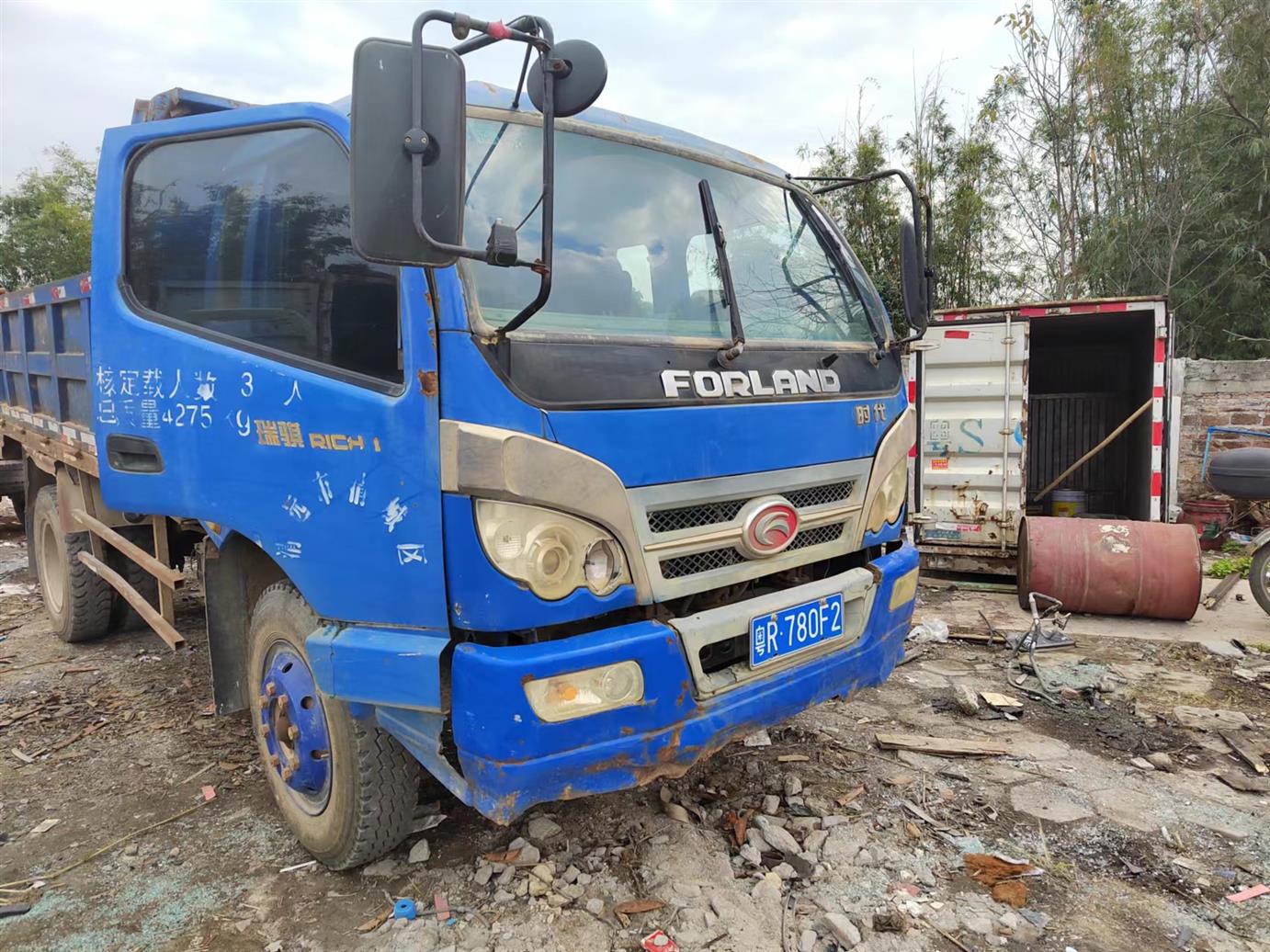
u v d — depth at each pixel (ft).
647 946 8.18
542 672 7.41
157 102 11.64
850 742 13.01
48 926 8.91
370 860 9.56
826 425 10.02
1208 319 43.50
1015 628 19.22
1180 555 18.98
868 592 10.50
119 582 15.39
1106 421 32.48
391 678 8.00
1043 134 46.78
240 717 14.42
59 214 84.64
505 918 8.66
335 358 8.55
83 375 14.52
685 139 10.62
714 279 9.87
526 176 8.63
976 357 23.35
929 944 8.33
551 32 6.90
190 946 8.51
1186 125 42.65
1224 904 9.00
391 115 6.44
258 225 9.53
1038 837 10.31
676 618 8.71
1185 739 13.19
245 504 9.43
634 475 8.03
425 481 7.59
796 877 9.41
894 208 45.50
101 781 12.21
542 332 7.83
